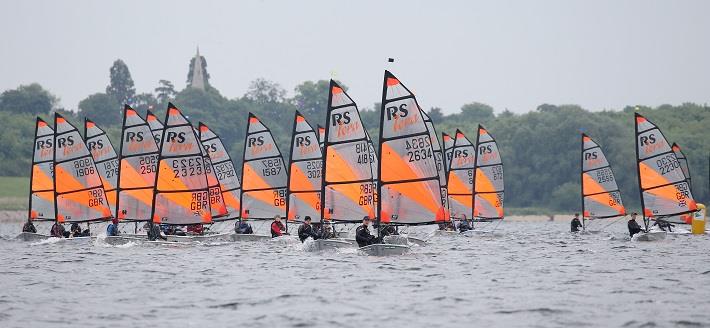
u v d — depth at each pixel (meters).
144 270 131.25
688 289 107.81
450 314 91.38
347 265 135.00
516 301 99.06
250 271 128.25
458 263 140.88
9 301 100.69
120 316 91.06
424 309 94.12
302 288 109.12
